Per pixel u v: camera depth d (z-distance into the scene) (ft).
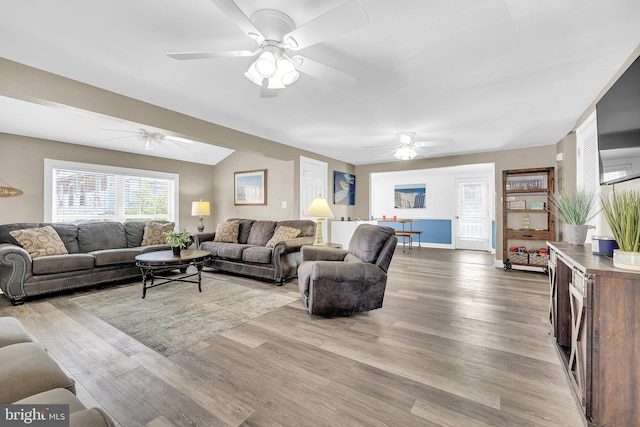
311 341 7.14
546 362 6.14
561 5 5.07
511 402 4.88
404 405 4.82
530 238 15.29
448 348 6.77
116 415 4.58
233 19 4.70
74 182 14.58
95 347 6.84
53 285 10.77
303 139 14.89
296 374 5.71
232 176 20.25
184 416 4.55
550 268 7.54
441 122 11.87
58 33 6.07
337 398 4.99
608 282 4.10
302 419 4.50
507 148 16.57
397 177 28.50
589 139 10.23
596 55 6.74
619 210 4.50
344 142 15.53
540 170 14.96
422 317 8.74
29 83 7.47
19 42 6.41
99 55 6.97
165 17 5.52
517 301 10.26
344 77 6.36
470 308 9.53
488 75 7.75
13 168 12.65
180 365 6.05
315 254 10.96
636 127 5.44
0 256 9.59
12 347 3.80
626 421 4.00
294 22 5.40
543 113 10.77
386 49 6.51
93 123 12.51
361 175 22.62
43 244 11.46
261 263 13.16
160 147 16.66
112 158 15.87
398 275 14.48
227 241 15.99
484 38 6.08
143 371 5.83
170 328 7.92
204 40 6.32
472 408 4.74
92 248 13.38
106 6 5.22
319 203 12.82
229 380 5.52
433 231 26.91
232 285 12.49
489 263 17.98
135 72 7.80
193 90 8.93
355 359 6.27
